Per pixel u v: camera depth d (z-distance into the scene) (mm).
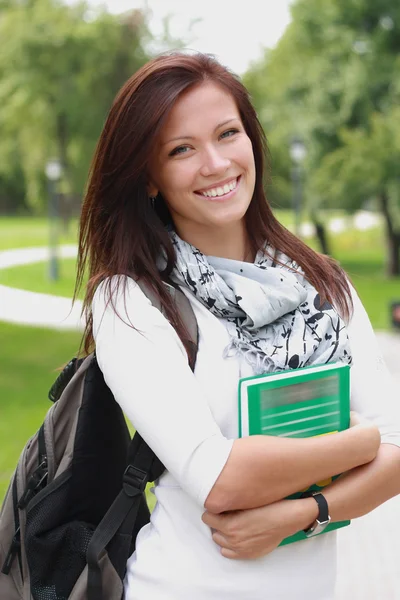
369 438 1445
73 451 1588
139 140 1512
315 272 1665
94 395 1584
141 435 1444
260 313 1506
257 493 1372
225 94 1552
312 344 1518
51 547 1557
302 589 1481
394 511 4539
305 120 22375
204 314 1545
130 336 1464
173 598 1456
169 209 1686
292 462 1377
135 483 1504
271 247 1711
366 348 1674
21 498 1613
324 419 1488
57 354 9883
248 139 1592
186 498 1492
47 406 6836
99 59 23922
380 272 23438
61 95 24984
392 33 21750
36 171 30078
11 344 10656
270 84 25172
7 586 1654
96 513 1629
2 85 25469
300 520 1406
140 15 23641
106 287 1532
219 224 1575
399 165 20125
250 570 1453
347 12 22109
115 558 1502
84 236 1653
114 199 1585
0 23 25125
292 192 26422
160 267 1598
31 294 16969
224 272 1558
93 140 26891
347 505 1445
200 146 1525
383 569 3789
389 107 21359
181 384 1434
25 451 1645
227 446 1382
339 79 21828
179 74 1506
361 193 21344
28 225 41562
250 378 1436
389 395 1644
